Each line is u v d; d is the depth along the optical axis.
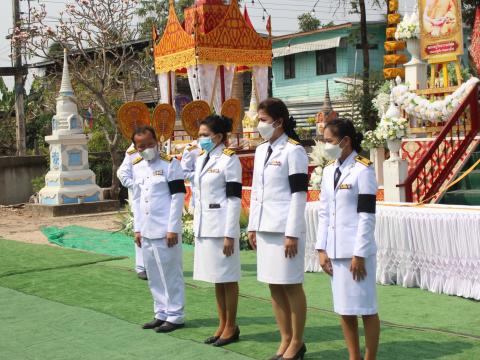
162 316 6.31
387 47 15.35
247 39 14.34
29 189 20.25
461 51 12.47
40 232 14.18
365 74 21.95
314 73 30.98
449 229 7.40
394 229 7.92
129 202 13.68
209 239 5.72
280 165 5.17
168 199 6.21
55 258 10.61
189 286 8.27
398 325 6.18
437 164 10.50
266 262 5.22
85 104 21.66
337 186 4.73
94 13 20.12
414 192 10.38
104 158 20.31
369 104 21.34
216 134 5.82
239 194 5.70
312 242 8.87
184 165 7.78
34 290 8.27
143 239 6.25
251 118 16.88
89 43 20.34
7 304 7.60
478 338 5.71
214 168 5.75
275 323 6.38
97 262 10.23
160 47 14.93
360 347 5.50
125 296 7.77
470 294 7.23
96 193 17.64
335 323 6.29
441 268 7.55
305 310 5.19
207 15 13.97
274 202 5.19
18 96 22.80
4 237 13.55
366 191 4.60
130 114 10.75
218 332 5.81
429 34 12.98
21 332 6.41
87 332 6.31
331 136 4.72
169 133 11.94
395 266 8.00
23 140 22.97
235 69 16.08
